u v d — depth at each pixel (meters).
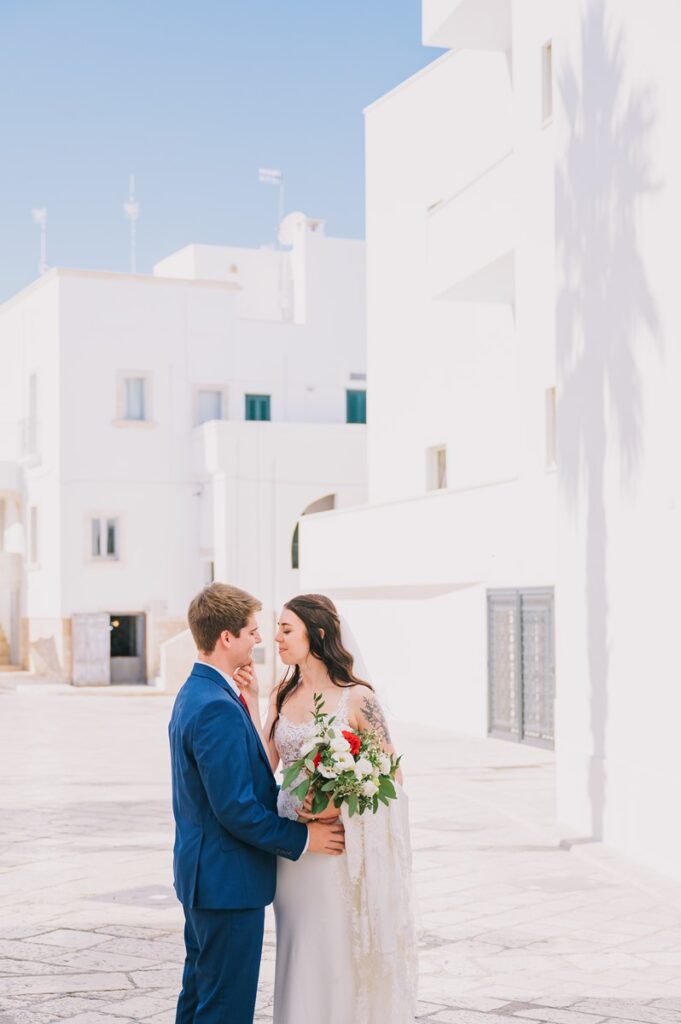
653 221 9.68
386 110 25.66
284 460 34.25
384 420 25.83
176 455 36.03
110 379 35.53
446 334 23.28
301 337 38.16
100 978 6.70
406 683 23.16
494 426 21.61
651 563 9.77
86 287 35.31
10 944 7.45
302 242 38.62
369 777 4.49
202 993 4.37
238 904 4.29
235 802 4.22
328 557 26.06
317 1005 4.58
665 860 9.40
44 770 16.89
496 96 21.84
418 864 9.98
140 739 21.27
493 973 6.83
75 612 34.81
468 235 18.64
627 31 10.10
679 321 9.27
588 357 10.96
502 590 19.39
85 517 35.19
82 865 10.02
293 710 4.80
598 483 10.77
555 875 9.52
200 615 4.53
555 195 11.73
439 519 21.28
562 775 11.67
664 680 9.56
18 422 38.47
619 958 7.14
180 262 42.62
